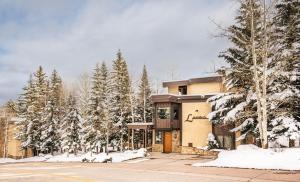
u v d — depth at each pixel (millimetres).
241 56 27281
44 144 50625
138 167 22438
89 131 44875
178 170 19344
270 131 24547
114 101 46719
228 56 28047
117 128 44438
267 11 22328
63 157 42250
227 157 22047
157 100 37562
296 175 15375
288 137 23344
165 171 19031
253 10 22719
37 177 17312
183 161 26484
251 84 26844
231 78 28172
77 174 18625
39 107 54062
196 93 38469
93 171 20406
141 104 53500
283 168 18078
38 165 29156
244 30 26047
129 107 47000
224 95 29703
